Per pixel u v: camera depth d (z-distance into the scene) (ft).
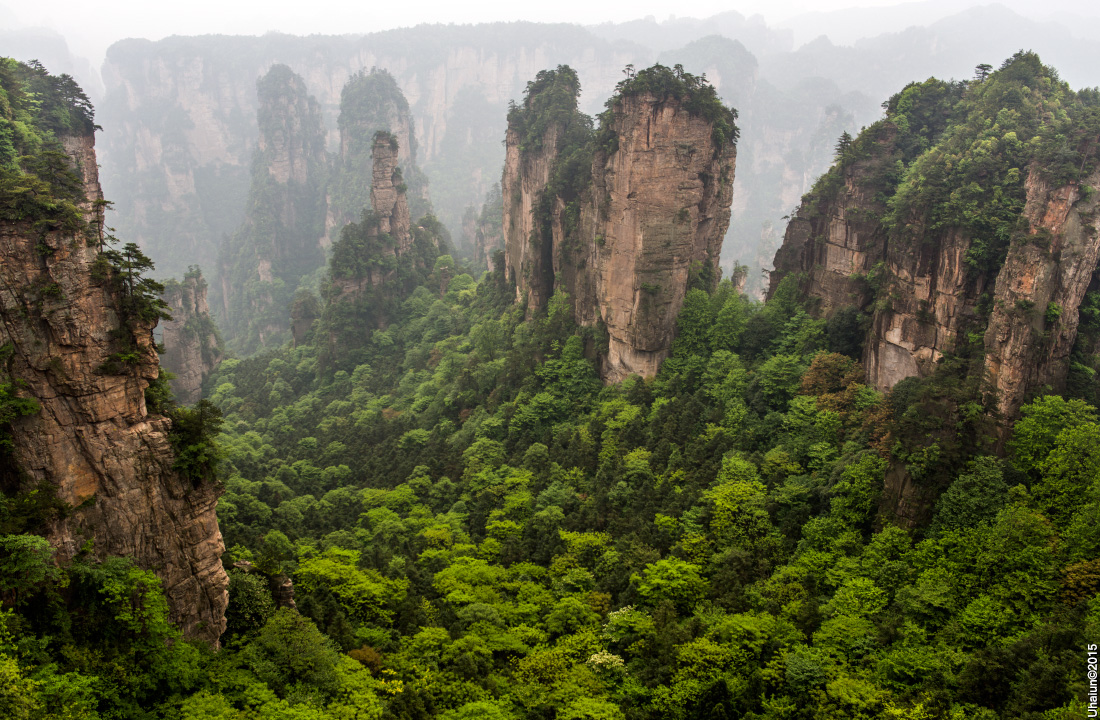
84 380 131.34
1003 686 137.08
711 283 324.39
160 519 140.87
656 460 251.80
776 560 193.98
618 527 224.94
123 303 136.36
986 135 231.91
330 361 499.51
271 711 137.18
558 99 414.62
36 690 110.93
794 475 217.97
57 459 130.62
